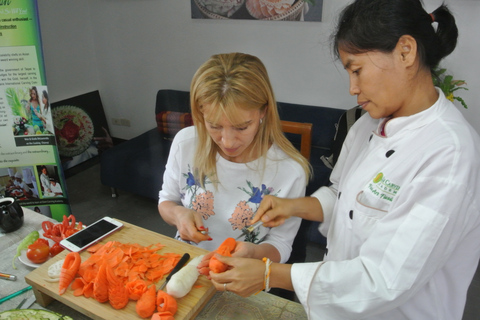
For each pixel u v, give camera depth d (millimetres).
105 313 773
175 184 1156
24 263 967
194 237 968
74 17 3285
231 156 1015
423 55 637
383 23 601
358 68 661
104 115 3676
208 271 830
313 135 2688
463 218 609
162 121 3004
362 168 811
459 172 604
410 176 672
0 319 727
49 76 3158
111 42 3439
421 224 613
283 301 867
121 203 2879
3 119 1872
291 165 1039
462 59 2244
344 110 2658
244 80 807
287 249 1033
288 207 957
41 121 1897
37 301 871
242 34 2854
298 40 2670
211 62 864
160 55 3273
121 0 3203
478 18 2133
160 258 933
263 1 2641
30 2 1722
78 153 3414
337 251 885
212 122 851
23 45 1771
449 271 716
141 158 2723
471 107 2330
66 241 978
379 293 647
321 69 2680
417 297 734
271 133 998
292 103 2885
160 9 3084
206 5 2857
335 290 693
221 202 1062
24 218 1201
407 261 624
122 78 3549
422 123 694
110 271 796
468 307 1857
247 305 852
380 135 820
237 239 1065
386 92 662
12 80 1818
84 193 3014
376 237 684
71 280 847
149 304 763
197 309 814
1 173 1975
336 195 1016
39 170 2002
